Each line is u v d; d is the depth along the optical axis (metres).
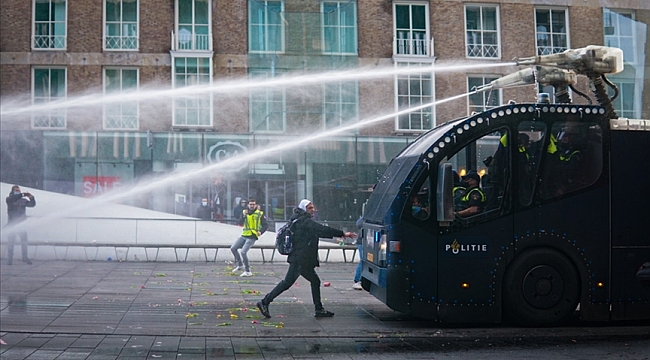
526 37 29.89
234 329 10.42
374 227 11.27
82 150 28.41
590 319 10.59
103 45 28.95
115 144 28.48
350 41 29.50
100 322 10.75
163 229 21.95
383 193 11.41
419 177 10.50
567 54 11.64
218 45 29.25
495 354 8.95
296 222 11.48
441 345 9.52
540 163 10.66
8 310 11.66
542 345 9.54
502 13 29.81
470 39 29.80
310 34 29.44
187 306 12.41
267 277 17.19
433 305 10.37
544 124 10.72
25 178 28.22
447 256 10.42
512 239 10.52
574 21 29.94
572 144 10.76
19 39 28.77
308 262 11.41
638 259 10.70
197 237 22.05
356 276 14.85
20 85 28.75
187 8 29.25
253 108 29.16
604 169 10.76
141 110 28.91
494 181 10.59
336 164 28.91
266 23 29.44
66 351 8.80
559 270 10.59
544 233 10.55
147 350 8.96
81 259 20.80
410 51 29.56
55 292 13.83
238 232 22.33
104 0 29.03
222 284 15.62
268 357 8.68
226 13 29.27
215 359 8.52
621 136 10.85
